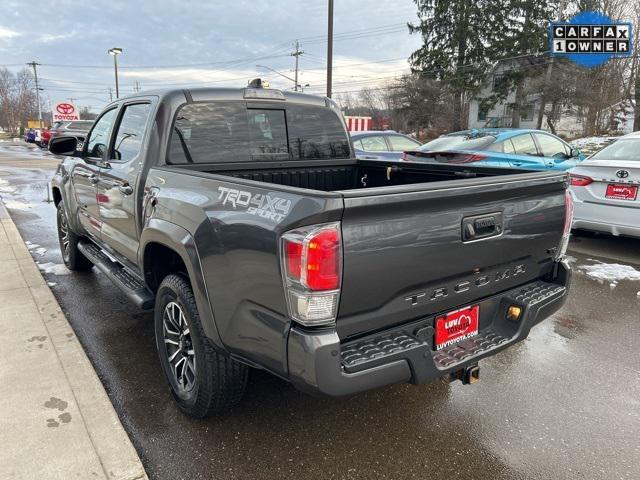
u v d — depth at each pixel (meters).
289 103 3.68
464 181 2.23
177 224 2.58
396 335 2.18
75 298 4.57
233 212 2.17
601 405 2.94
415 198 1.99
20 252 5.83
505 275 2.60
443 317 2.37
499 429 2.70
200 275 2.37
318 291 1.84
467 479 2.32
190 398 2.66
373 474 2.35
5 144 41.72
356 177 4.15
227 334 2.28
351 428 2.70
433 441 2.59
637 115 34.28
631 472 2.37
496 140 7.61
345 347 2.06
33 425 2.54
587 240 7.04
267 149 3.58
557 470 2.38
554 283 2.88
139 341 3.72
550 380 3.23
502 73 38.75
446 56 39.62
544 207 2.66
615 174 5.80
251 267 2.06
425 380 2.17
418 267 2.11
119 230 3.55
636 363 3.46
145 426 2.68
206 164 3.27
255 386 3.12
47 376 3.00
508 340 2.53
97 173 3.86
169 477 2.30
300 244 1.83
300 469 2.37
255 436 2.61
